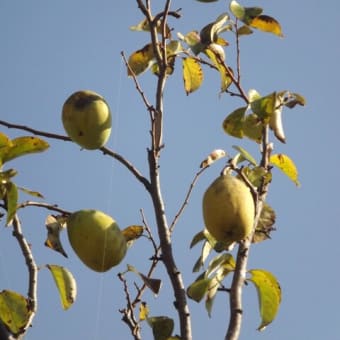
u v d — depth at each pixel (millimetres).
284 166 10383
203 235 9844
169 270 7973
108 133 9789
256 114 9523
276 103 9938
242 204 8727
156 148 8469
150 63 11125
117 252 9117
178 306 7781
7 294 8422
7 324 8398
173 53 10930
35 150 9211
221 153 9688
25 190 8820
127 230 9953
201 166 9633
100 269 9148
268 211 9672
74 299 9305
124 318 8523
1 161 9055
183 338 7656
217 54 10500
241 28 10961
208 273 9219
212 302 9250
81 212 9211
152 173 8398
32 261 8477
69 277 9320
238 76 10055
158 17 9039
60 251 9156
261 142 9938
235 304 7941
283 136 9883
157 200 8281
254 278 9156
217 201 8750
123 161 8773
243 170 9508
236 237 8734
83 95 9836
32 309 8414
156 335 8938
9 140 9125
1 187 8469
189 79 11359
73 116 9656
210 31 10594
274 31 10883
